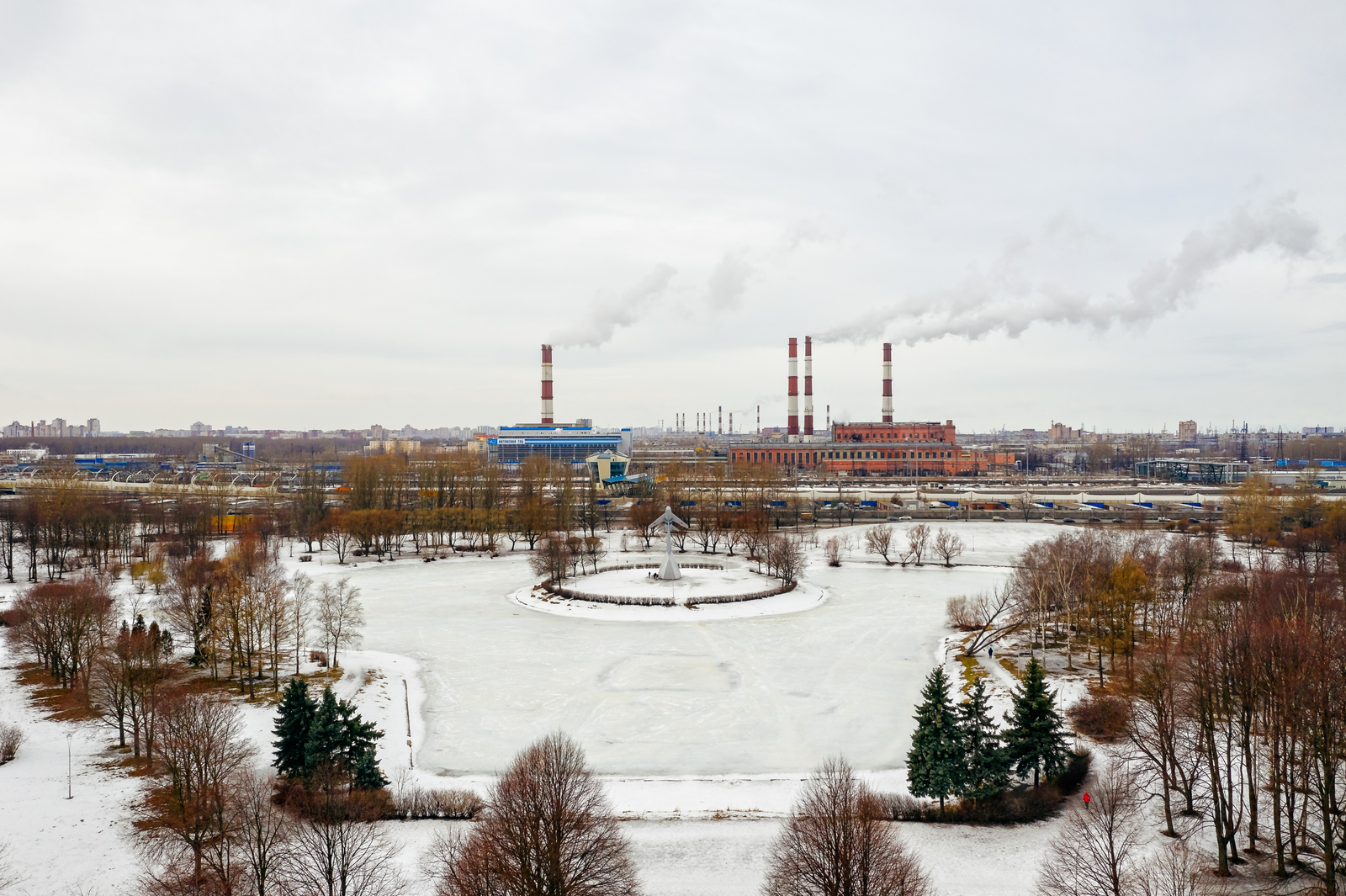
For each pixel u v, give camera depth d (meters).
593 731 88.19
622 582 161.62
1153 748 72.94
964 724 72.19
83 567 173.75
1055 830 64.69
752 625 132.25
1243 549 190.12
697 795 72.19
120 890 56.09
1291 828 58.47
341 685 100.62
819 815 55.50
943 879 56.91
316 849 53.03
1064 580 129.88
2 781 72.44
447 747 83.62
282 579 140.50
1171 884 54.91
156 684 89.06
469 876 50.62
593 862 52.09
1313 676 64.38
